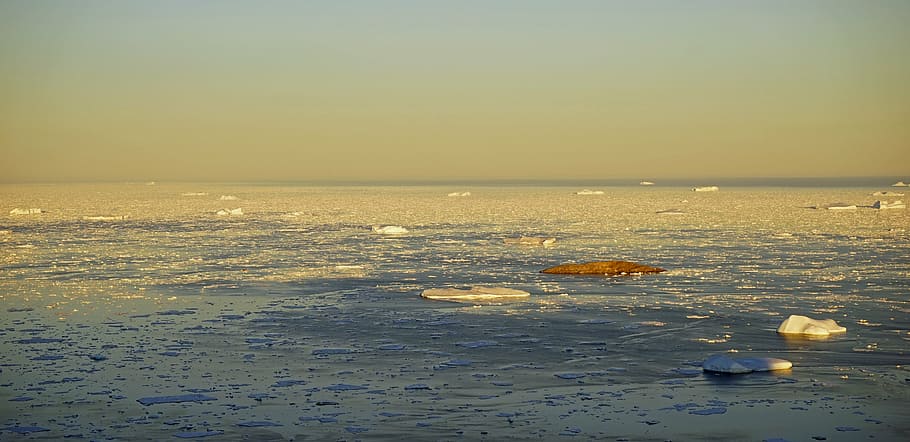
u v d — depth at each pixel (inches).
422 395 592.4
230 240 1723.7
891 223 2091.5
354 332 796.0
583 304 934.4
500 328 808.9
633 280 1122.7
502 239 1729.8
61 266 1286.9
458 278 1150.3
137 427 528.1
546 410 557.6
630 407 563.2
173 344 747.4
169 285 1088.8
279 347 735.7
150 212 2748.5
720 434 511.5
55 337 776.3
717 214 2512.3
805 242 1608.0
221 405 571.2
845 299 957.2
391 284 1096.2
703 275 1163.9
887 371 642.8
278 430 522.6
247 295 1008.2
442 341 756.0
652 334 778.8
